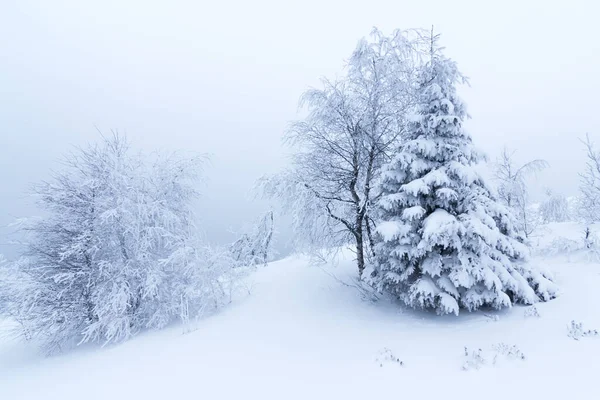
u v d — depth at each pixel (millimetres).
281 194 11508
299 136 11547
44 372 8359
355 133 11297
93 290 10773
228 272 12391
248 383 5934
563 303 8328
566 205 18844
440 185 8906
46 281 10539
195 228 13164
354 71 10938
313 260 13109
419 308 9789
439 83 9578
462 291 8648
